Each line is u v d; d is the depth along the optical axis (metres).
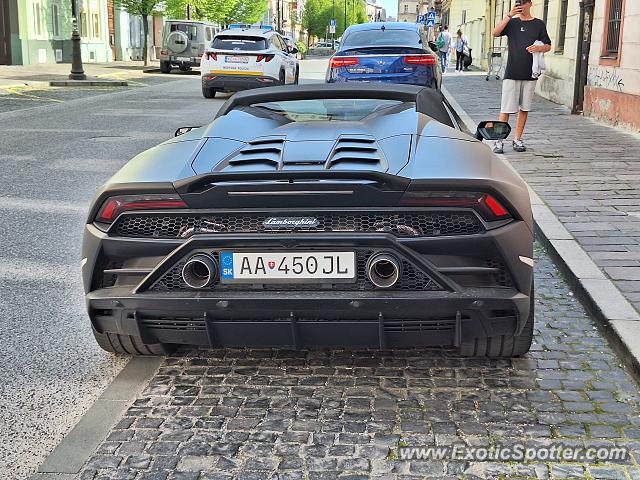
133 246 3.30
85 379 3.73
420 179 3.14
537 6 20.14
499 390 3.50
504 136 4.58
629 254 5.33
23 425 3.26
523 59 9.47
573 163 8.90
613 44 12.77
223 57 19.03
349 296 3.15
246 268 3.21
